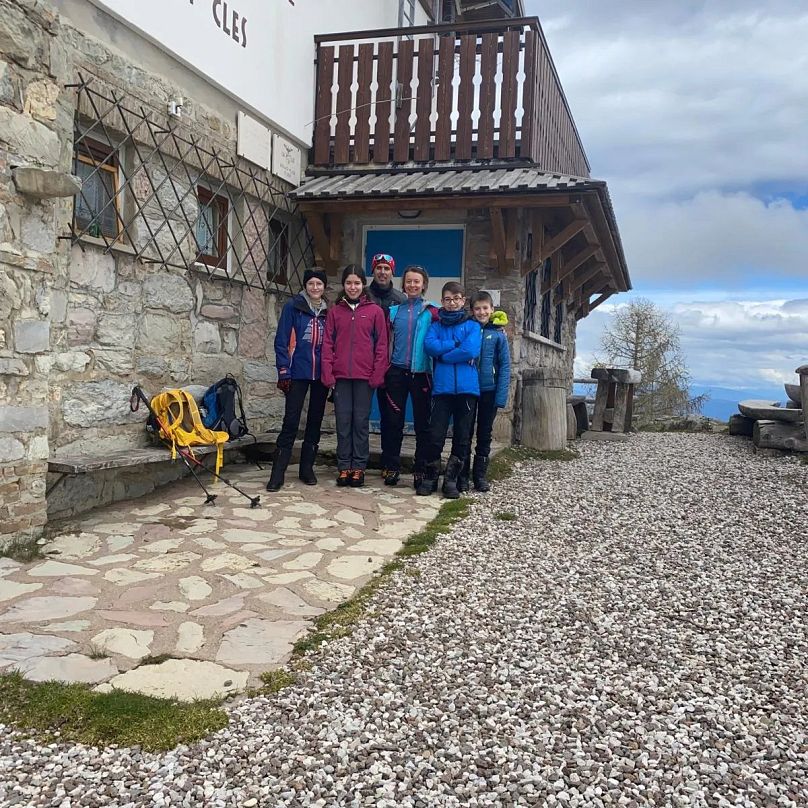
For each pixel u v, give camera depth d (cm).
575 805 228
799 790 238
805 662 334
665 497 661
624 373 1148
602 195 764
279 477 631
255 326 788
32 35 444
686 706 290
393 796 230
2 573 416
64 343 526
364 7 1059
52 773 240
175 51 627
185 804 225
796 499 658
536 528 543
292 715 275
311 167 910
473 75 866
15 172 431
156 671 308
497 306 851
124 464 521
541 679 310
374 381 638
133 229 595
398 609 381
